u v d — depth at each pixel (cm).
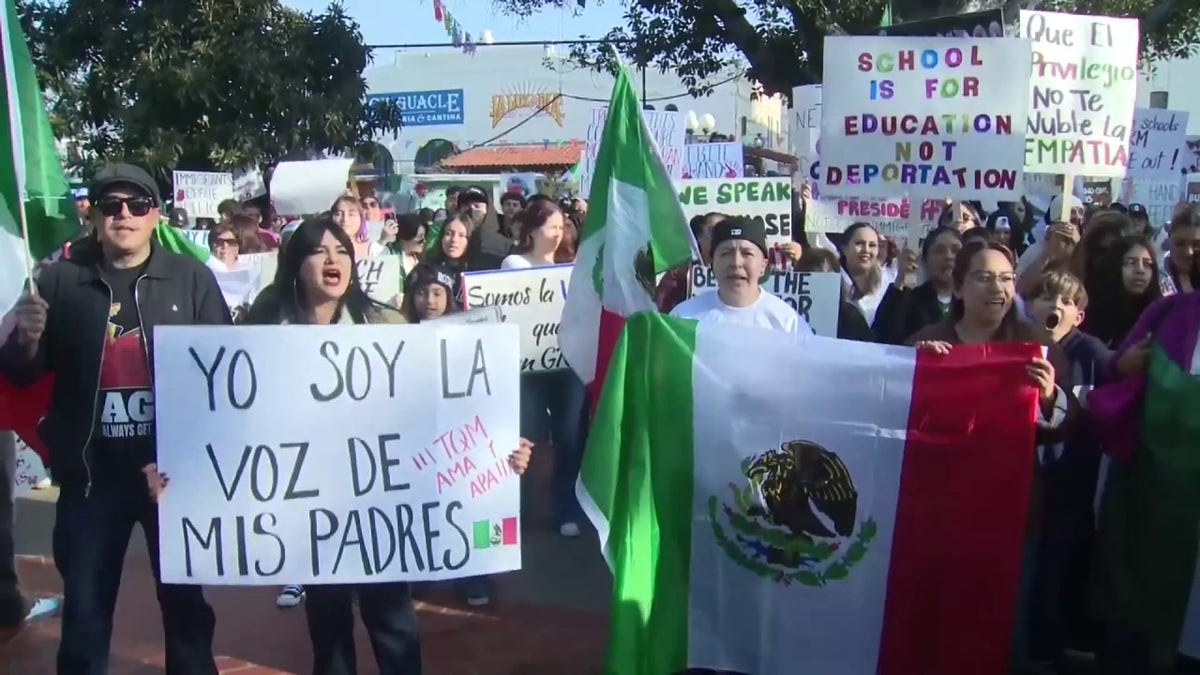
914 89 690
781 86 1828
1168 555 421
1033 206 1361
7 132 398
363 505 389
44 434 395
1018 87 673
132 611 557
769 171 2739
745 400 426
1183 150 1230
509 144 5238
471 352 394
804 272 643
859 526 421
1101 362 459
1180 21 1755
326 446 387
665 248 543
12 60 412
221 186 1452
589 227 564
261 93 1627
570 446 698
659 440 432
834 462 421
